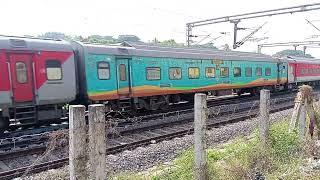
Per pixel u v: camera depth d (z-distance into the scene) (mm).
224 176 6387
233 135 11555
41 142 10641
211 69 20484
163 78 17141
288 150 7746
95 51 13938
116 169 7996
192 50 19859
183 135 11727
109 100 14898
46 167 8086
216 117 15281
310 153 7754
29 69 11742
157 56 16797
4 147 10305
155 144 10492
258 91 26812
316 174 6402
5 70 11109
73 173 4598
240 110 17750
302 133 8594
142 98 16562
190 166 6668
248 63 24188
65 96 12805
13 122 11883
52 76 12367
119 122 13602
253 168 6926
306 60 36094
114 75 14719
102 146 4805
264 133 7922
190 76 18875
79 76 13812
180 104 20531
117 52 14867
